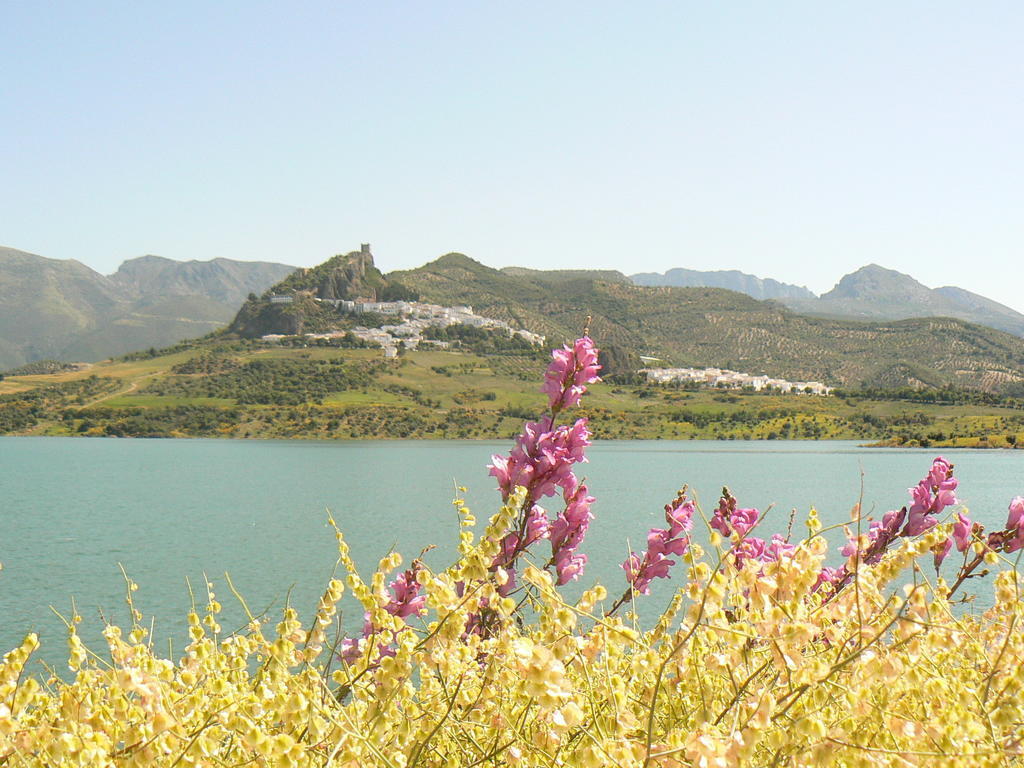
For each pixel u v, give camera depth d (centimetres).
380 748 305
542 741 300
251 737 271
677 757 271
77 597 4353
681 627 306
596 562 4744
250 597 3997
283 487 12225
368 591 340
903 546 336
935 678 291
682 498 514
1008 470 13388
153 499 10606
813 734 264
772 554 496
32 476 14312
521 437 514
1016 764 293
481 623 420
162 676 328
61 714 325
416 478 13725
